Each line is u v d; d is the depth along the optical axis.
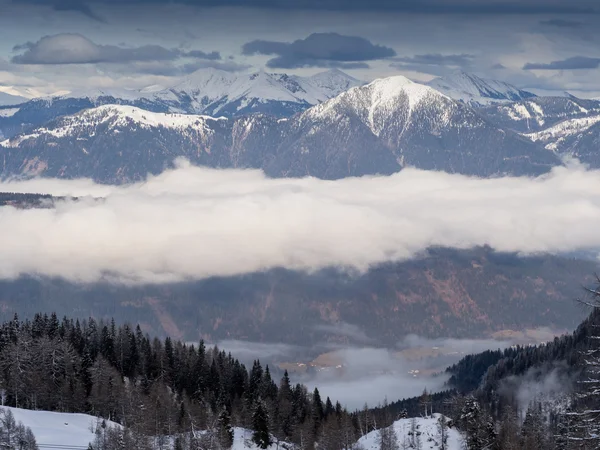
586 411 52.50
